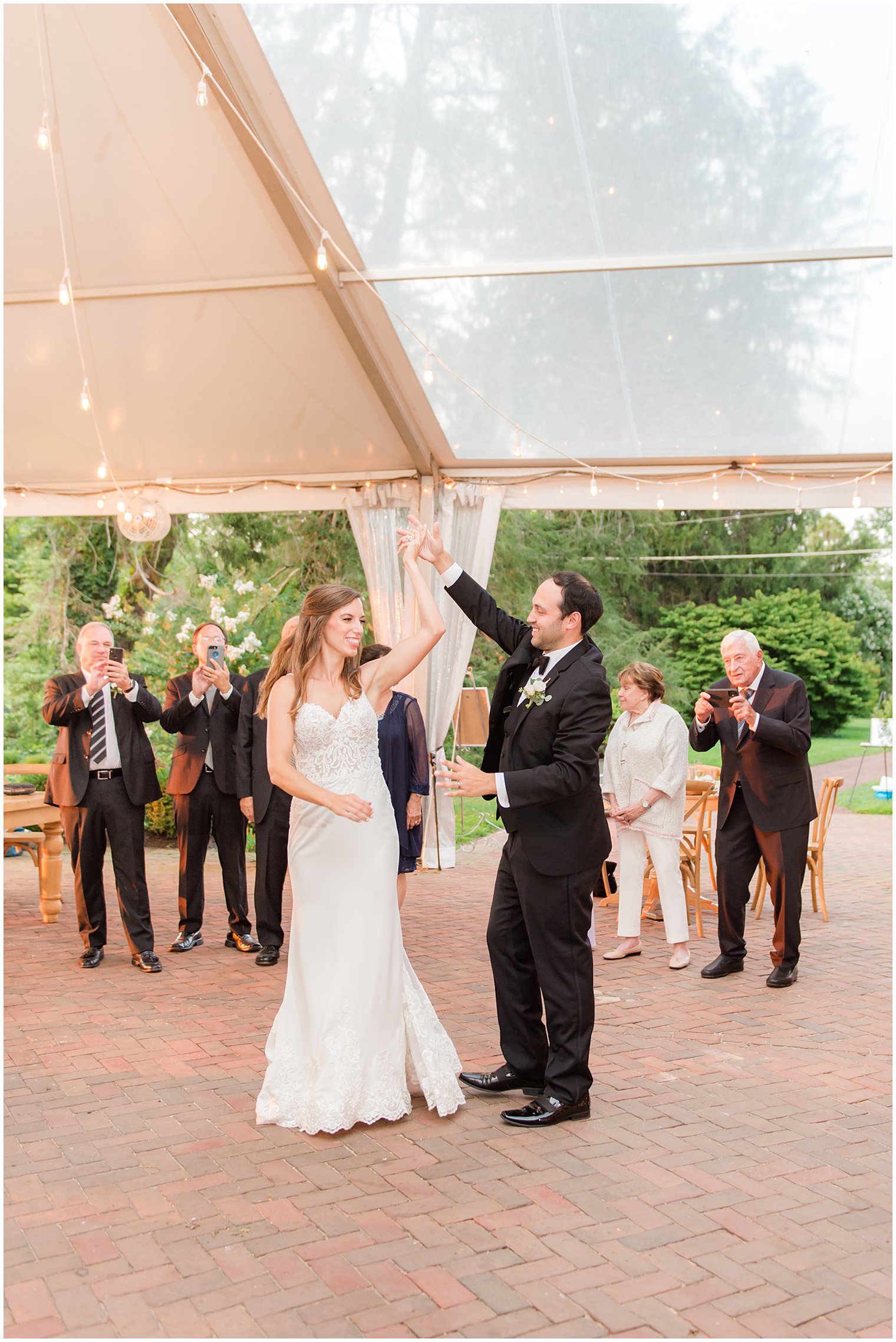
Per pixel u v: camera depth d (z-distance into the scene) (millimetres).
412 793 4914
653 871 7027
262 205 5305
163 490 8766
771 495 7738
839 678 23250
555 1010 3203
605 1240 2436
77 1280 2248
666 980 5070
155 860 8922
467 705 8414
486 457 7949
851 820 13008
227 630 9156
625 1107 3322
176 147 4965
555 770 3035
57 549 15648
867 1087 3539
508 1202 2627
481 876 8266
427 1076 3197
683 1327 2078
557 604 3189
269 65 4566
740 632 4961
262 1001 4551
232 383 7008
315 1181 2756
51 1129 3125
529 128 4945
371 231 5586
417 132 4953
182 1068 3686
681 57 4613
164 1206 2604
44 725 14992
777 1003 4629
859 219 5391
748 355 6375
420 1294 2191
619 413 7105
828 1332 2072
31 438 7840
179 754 5551
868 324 6016
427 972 5156
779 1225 2529
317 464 8281
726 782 5145
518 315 6223
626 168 5160
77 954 5457
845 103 4781
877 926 6512
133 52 4453
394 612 8305
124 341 6594
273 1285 2225
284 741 3150
